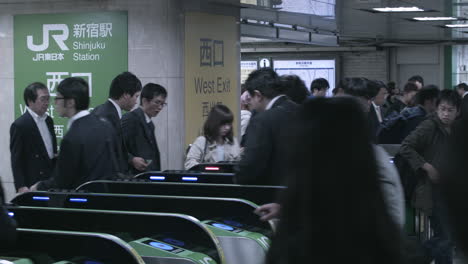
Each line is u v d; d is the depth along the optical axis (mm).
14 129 6449
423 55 23234
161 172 5531
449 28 17453
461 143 1134
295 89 5078
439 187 1148
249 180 4555
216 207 4270
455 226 1124
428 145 6266
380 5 12719
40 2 8586
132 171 6348
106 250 3281
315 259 1584
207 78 8805
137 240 3754
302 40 13945
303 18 13117
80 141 4957
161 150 8375
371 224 1583
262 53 22625
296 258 1604
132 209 4406
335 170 1601
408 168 6281
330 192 1591
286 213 1655
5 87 8734
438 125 6238
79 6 8453
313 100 1681
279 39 12914
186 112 8352
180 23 8289
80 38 8469
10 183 8711
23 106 8680
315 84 10625
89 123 5039
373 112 8094
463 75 24656
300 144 1643
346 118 1635
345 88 5043
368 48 22703
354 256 1564
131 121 6398
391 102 13438
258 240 3961
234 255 4012
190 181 5406
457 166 1129
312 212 1602
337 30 15758
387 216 1623
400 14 14062
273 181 4551
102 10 8391
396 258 1590
